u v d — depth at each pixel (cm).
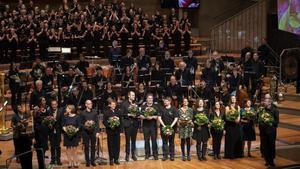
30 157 1366
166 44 2559
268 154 1462
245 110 1530
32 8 2445
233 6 2995
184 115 1498
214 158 1531
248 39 2806
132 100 1525
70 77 1930
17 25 2336
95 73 1969
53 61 2195
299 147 1625
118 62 2177
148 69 2055
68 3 2823
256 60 2072
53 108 1484
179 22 2614
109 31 2475
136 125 1508
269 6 2728
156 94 1919
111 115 1461
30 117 1546
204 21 3064
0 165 1422
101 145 1664
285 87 2206
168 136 1502
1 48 2294
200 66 2509
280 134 1798
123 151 1609
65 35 2406
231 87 1980
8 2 2686
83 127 1443
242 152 1550
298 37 2520
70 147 1433
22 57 2341
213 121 1504
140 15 2577
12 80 1925
